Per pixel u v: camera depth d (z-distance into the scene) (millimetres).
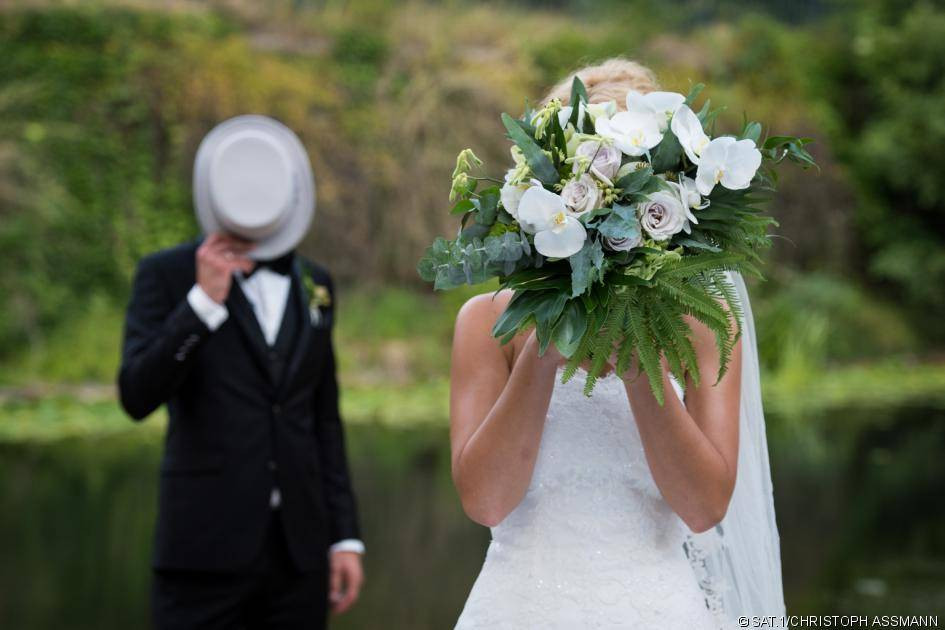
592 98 2320
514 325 1974
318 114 14094
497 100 14727
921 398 13211
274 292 3760
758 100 17703
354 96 14414
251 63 13805
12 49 12859
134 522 6820
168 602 3508
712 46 17859
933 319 17672
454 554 6328
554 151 2004
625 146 1981
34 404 10602
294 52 14438
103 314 12375
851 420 11391
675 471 2107
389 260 14125
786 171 17281
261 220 3727
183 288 3664
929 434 10477
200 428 3533
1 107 12641
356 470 8438
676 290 1970
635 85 2400
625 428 2291
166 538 3508
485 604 2289
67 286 12430
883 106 18734
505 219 2020
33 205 12328
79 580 5668
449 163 14406
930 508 7410
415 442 9570
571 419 2295
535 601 2227
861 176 18328
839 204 17719
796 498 7789
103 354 11844
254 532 3496
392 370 12820
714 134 2113
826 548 6449
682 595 2244
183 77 13367
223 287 3486
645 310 1990
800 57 18812
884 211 18141
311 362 3711
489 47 15844
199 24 13805
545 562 2242
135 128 13156
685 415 2104
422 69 14750
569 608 2205
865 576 5848
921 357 16625
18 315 11930
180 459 3541
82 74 13016
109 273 12688
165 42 13477
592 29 17156
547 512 2268
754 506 2479
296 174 3887
